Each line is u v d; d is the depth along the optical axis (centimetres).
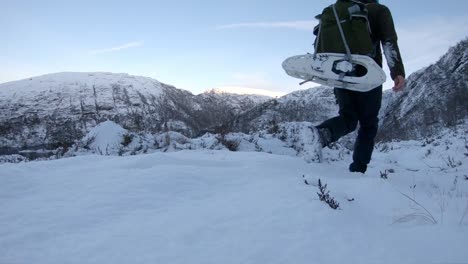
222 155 414
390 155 781
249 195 257
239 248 175
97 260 163
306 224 202
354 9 339
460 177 385
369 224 213
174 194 263
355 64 335
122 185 272
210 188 281
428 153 730
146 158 351
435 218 216
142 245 178
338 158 650
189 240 183
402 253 171
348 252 172
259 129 829
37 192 268
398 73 348
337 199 246
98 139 686
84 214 219
